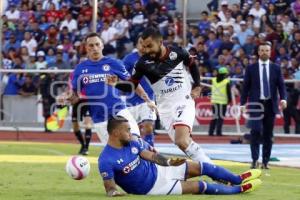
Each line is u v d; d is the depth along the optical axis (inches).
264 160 1544.0
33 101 2429.9
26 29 3024.1
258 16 2935.5
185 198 988.6
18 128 2436.0
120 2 3070.9
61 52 2755.9
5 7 3147.1
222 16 2962.6
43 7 3142.2
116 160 1002.1
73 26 3051.2
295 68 2650.1
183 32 2466.8
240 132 2475.4
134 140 1013.2
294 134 2498.8
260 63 1504.7
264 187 1185.4
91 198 995.3
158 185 1019.9
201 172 1046.4
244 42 2837.1
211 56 2741.1
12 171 1380.4
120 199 977.5
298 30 2829.7
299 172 1501.0
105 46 2933.1
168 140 2460.6
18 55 2896.2
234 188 1050.7
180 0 3230.8
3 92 2432.3
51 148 2028.8
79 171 1072.8
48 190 1103.6
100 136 1264.8
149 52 1127.0
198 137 2497.5
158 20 3002.0
